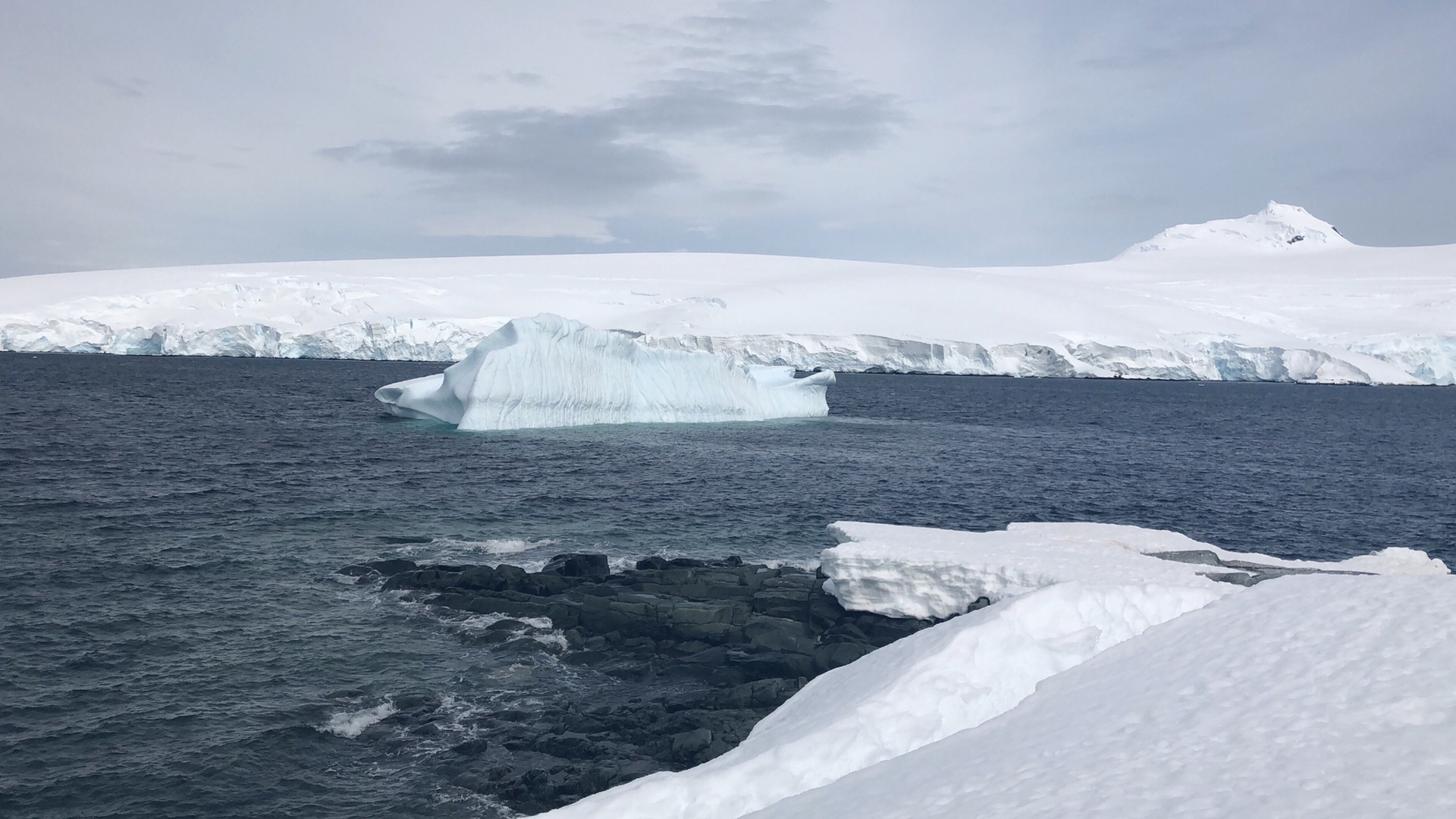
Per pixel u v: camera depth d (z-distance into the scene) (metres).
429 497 28.80
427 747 12.46
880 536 18.22
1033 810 7.05
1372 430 65.69
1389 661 8.41
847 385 106.62
